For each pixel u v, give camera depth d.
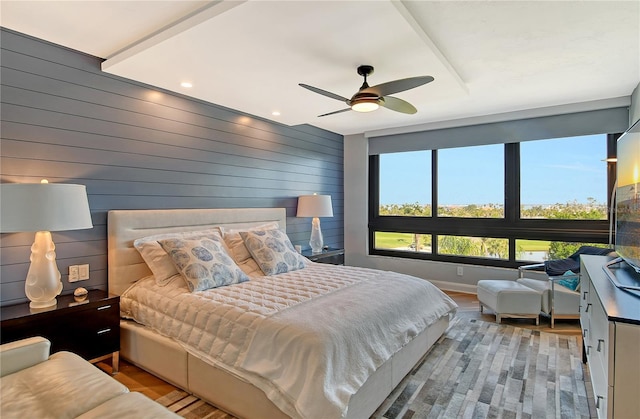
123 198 2.89
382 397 2.08
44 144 2.44
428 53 2.41
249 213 3.90
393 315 2.28
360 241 5.65
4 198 1.98
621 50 2.64
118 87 2.85
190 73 2.78
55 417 1.30
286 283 2.76
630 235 1.97
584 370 2.53
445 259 5.00
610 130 3.80
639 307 1.44
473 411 2.04
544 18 2.19
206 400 2.09
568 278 3.45
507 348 2.93
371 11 1.89
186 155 3.38
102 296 2.50
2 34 2.25
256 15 1.92
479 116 4.48
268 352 1.82
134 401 1.41
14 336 1.99
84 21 2.18
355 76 2.84
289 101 3.55
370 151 5.52
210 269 2.64
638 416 1.30
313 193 5.11
